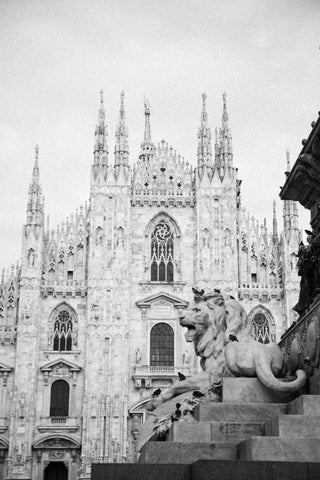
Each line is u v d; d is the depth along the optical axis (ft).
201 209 275.18
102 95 284.41
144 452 43.14
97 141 280.51
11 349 261.44
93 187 275.39
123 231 271.49
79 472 243.19
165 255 274.98
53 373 257.96
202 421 44.11
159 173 282.56
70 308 266.36
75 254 273.13
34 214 270.05
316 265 53.72
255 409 44.42
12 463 243.81
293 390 45.24
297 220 273.33
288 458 37.29
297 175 58.18
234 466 35.58
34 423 251.19
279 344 57.88
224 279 268.00
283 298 269.03
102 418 248.52
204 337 54.95
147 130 297.33
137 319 265.13
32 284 262.88
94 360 255.70
